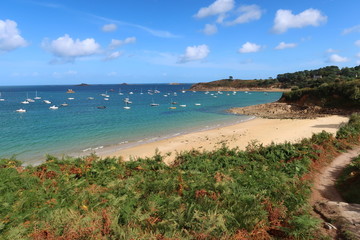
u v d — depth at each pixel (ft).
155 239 18.28
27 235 18.79
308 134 97.96
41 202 25.04
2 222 19.65
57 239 18.19
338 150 52.29
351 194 29.68
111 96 461.78
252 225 20.58
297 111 181.47
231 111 211.61
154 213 23.20
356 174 34.14
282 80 602.44
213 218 19.97
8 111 218.79
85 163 40.78
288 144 50.65
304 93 208.64
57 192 28.32
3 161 38.93
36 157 79.10
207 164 41.83
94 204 24.81
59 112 211.61
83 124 145.48
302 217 21.52
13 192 27.09
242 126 129.90
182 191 28.19
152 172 39.11
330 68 588.09
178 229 19.97
